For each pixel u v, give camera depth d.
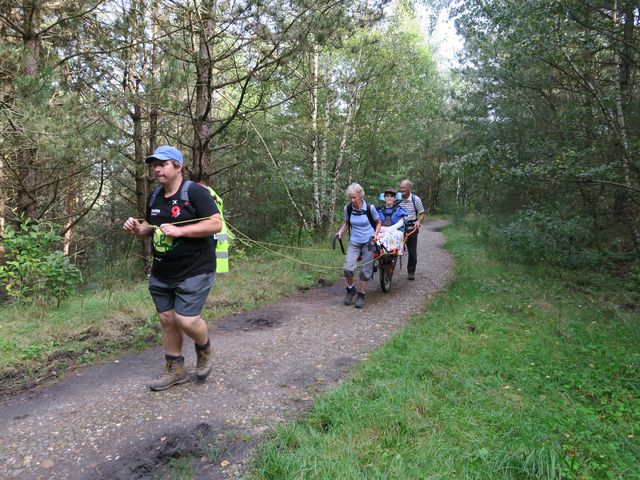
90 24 7.51
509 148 7.18
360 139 15.59
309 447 2.64
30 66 6.61
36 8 6.99
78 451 2.72
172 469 2.54
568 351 4.50
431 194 34.00
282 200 14.24
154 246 3.28
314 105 12.61
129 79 8.61
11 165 8.04
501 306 6.09
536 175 6.87
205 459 2.64
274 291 7.07
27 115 5.89
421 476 2.36
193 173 8.54
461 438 2.74
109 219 14.47
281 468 2.46
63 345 4.53
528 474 2.42
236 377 3.81
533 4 6.52
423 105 16.25
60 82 6.66
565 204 8.59
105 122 6.94
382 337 4.97
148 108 8.12
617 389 3.61
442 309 6.00
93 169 8.83
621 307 6.19
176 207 3.21
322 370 4.03
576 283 7.75
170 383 3.57
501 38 7.93
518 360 4.17
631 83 7.67
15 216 8.62
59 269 5.79
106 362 4.21
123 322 5.21
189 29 7.06
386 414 2.99
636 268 8.00
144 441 2.82
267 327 5.38
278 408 3.28
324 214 13.77
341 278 8.44
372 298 6.86
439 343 4.57
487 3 8.77
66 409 3.25
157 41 7.09
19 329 4.76
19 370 3.95
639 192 6.80
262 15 6.84
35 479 2.46
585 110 8.11
